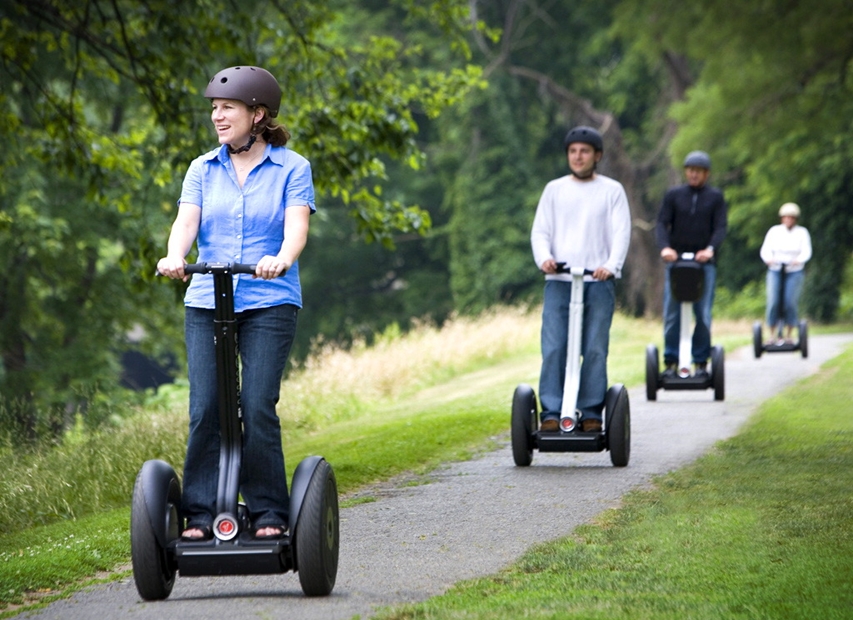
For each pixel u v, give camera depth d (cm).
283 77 4319
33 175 6450
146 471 1360
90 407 3030
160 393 5244
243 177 1373
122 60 4547
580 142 2355
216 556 1309
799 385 3669
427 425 3086
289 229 1342
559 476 2252
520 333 6119
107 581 1539
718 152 9144
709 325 3406
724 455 2381
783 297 4866
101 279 7194
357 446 2827
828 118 8481
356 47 4538
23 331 7162
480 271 11519
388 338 5825
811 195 9725
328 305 13025
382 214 4138
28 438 2841
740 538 1590
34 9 4116
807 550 1495
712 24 8381
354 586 1439
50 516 2350
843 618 1185
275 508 1366
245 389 1337
